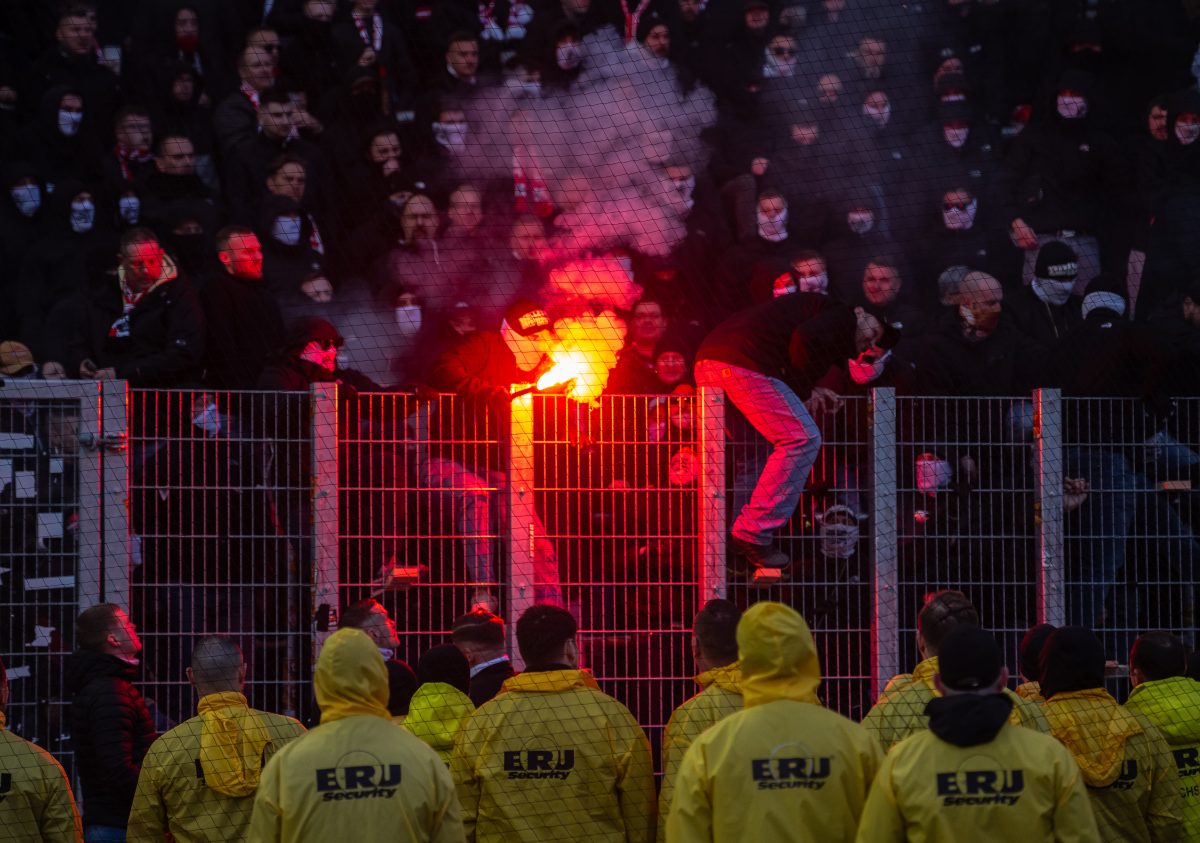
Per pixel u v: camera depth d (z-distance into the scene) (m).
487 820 8.98
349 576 12.97
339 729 7.73
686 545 13.39
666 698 13.25
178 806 9.12
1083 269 18.55
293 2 18.95
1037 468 13.70
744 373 13.41
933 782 7.21
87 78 18.16
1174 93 19.56
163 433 13.34
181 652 12.61
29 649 12.28
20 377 14.88
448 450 13.32
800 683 7.71
